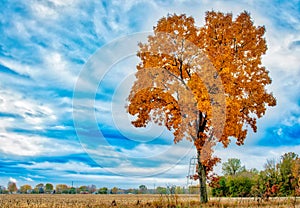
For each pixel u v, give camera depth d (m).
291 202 13.22
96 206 15.39
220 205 13.54
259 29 18.23
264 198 14.15
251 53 17.92
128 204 15.45
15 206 16.00
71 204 16.36
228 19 18.16
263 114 17.78
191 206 12.77
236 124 16.75
